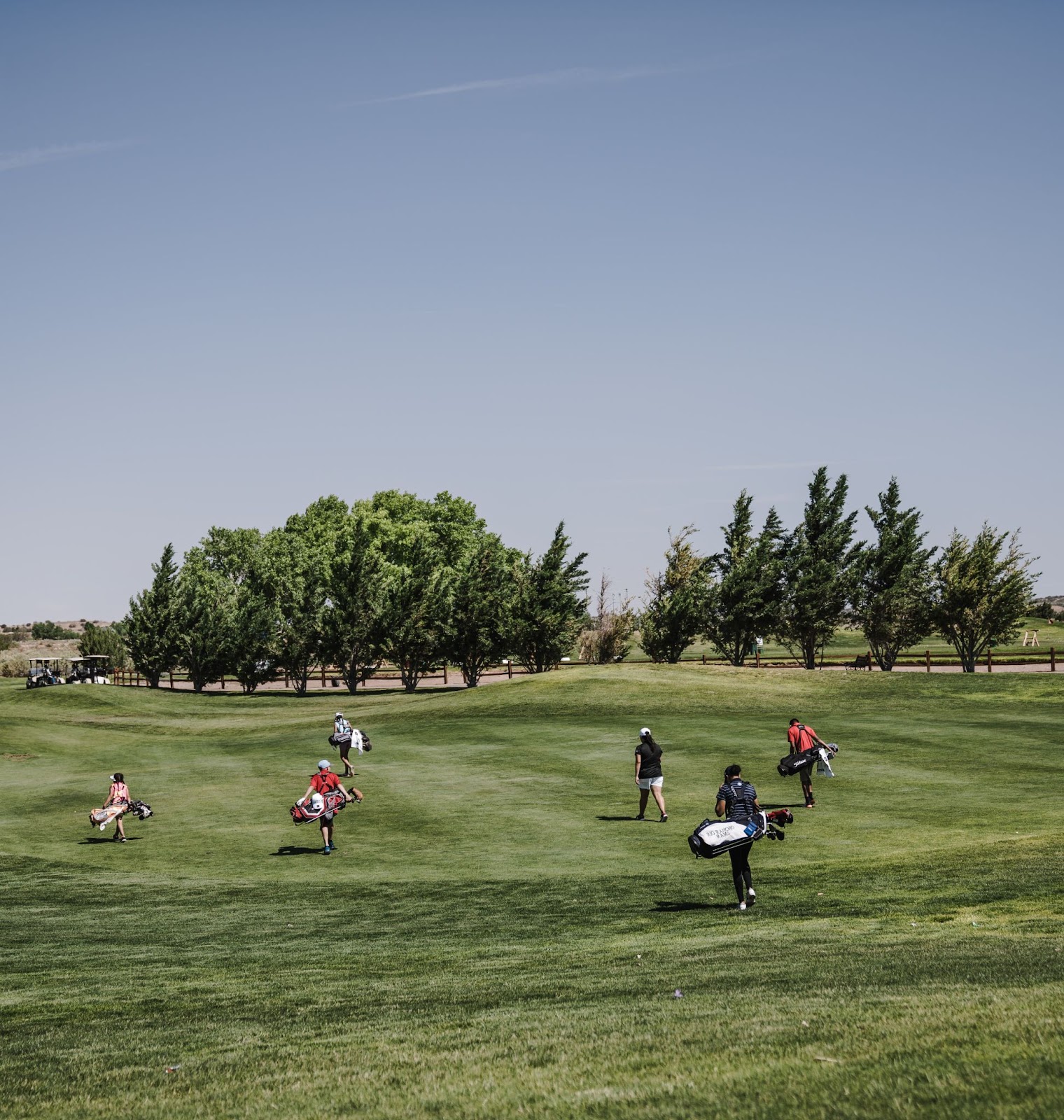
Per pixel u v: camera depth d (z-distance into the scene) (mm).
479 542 100062
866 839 19438
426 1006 9352
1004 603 63875
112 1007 10203
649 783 22281
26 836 24078
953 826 20344
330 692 77625
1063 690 47188
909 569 66875
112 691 72375
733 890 15508
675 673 53500
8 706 64875
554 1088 6242
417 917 14883
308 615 74688
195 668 79062
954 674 52969
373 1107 6191
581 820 22672
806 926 12414
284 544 103875
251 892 17391
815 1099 5531
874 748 31188
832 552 69688
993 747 30875
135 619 79750
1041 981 8273
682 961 10641
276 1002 10023
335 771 31219
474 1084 6488
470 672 75688
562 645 73250
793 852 18609
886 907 13328
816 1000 8148
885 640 68312
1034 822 20344
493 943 12852
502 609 73250
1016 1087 5426
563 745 34156
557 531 74250
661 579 73938
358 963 12039
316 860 20016
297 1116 6121
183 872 19578
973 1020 6898
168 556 80250
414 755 33438
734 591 70062
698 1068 6379
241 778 31250
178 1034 8852
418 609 74125
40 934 14617
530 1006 9008
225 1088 6883
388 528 97375
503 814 23609
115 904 16844
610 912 14398
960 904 13117
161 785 30844
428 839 21406
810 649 71375
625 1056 6844
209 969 12062
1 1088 7262
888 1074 5855
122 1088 7086
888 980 8812
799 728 23344
